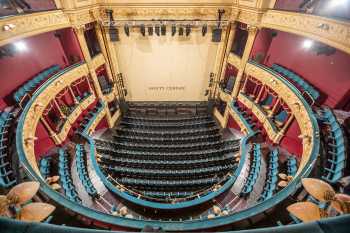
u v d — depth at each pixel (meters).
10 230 0.75
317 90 6.20
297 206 2.01
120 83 10.73
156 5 8.41
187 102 11.52
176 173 7.32
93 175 7.12
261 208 3.37
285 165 6.67
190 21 8.69
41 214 1.80
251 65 8.20
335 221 0.79
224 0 8.23
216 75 10.37
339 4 4.99
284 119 7.43
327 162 4.64
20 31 5.49
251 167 7.12
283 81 6.79
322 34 5.14
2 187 4.08
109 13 8.51
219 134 9.85
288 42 7.29
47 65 7.46
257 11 7.10
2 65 5.97
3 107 5.96
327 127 5.30
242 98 9.09
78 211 3.35
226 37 9.09
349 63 5.36
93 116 9.18
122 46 9.64
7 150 5.10
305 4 5.85
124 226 3.10
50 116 7.57
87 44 8.68
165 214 6.02
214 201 6.28
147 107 11.52
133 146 8.77
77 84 8.74
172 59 10.03
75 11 7.22
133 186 7.06
